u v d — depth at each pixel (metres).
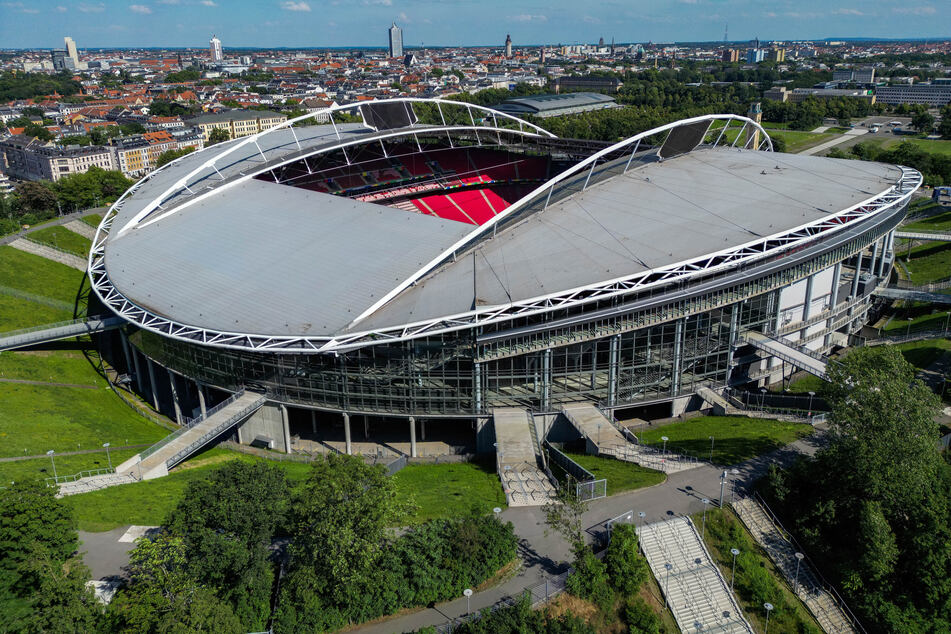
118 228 113.00
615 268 83.00
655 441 79.69
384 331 75.12
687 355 87.69
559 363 83.06
